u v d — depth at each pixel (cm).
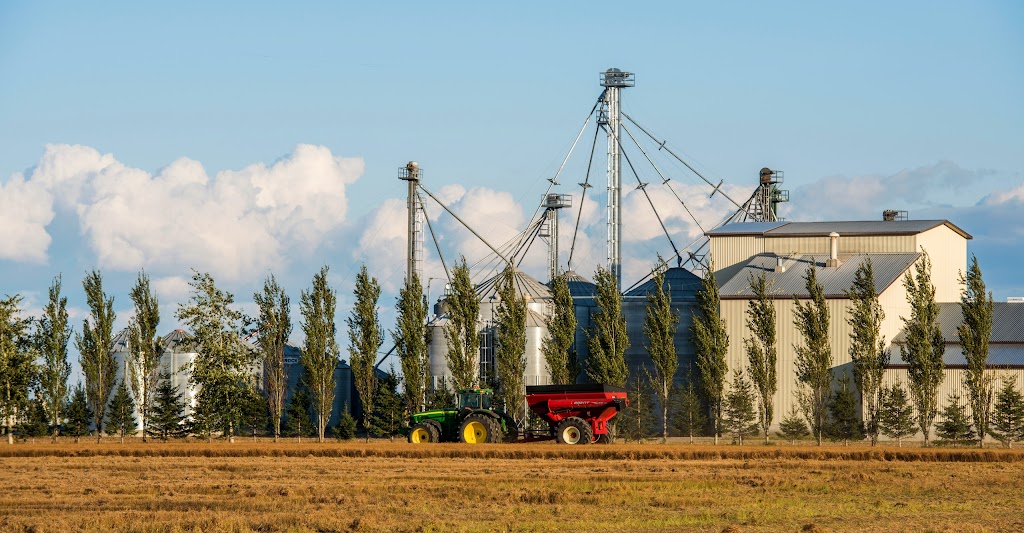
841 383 9856
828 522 4222
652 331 10094
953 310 10481
